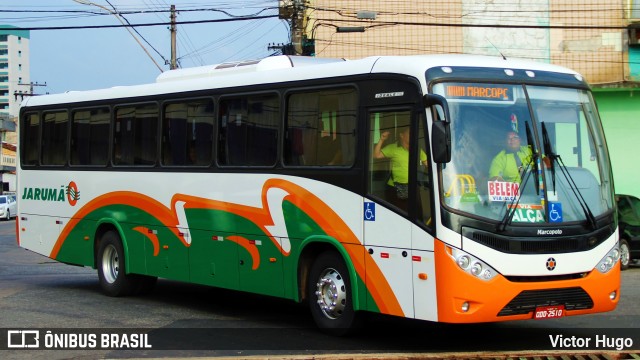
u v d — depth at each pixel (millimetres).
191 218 11734
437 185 8227
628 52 26562
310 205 9844
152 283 13742
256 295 13852
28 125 15477
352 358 8117
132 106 13078
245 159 10898
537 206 8453
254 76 10898
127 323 10852
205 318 11289
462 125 8422
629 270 18203
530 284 8266
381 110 9039
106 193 13508
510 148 8555
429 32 27750
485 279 8094
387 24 27047
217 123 11391
